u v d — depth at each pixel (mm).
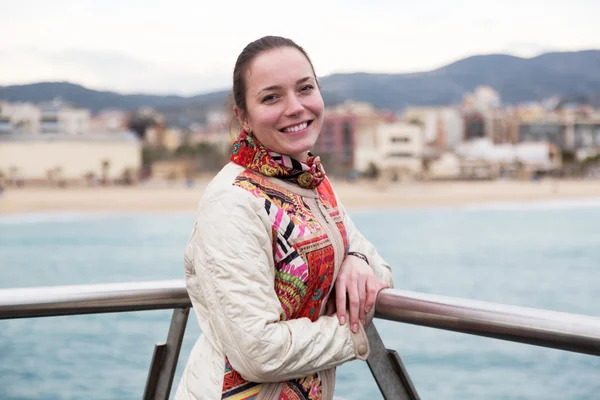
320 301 1250
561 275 24672
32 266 30266
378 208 89625
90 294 1318
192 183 135500
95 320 14000
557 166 152250
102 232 53094
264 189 1221
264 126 1250
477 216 68062
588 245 36156
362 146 147250
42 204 97375
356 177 140750
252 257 1157
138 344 11398
